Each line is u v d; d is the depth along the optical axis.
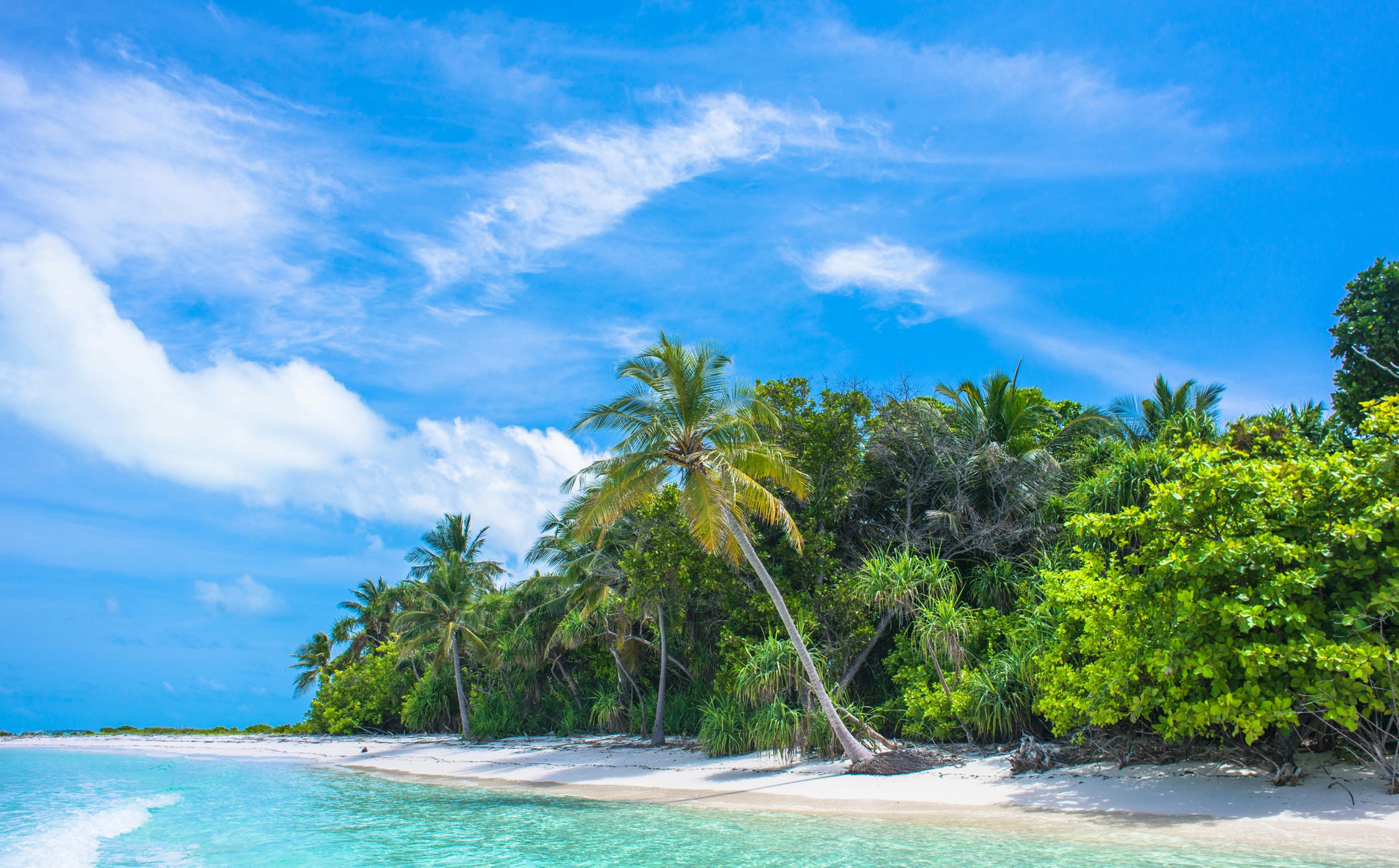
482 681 45.75
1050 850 10.17
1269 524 12.47
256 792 22.25
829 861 10.14
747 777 18.88
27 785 26.19
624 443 19.19
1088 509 20.06
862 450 25.92
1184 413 24.00
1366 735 12.26
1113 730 15.38
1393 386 20.58
